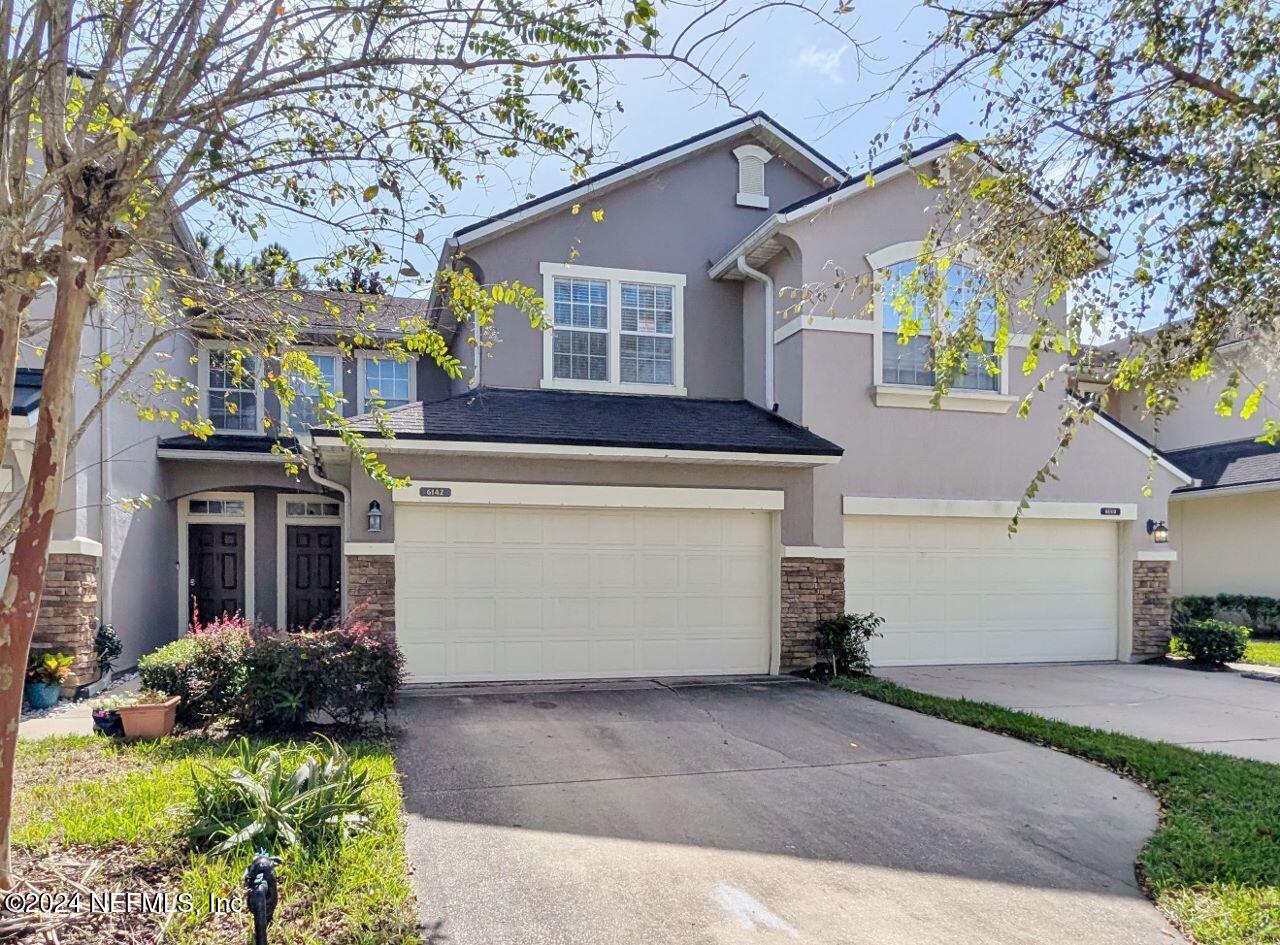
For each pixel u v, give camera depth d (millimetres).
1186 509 20281
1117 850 5895
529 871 5203
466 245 13172
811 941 4500
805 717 9516
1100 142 5820
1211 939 4609
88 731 8430
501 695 10453
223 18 4590
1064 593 14211
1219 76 5426
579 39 4664
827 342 12922
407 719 9023
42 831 5160
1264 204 5066
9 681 4203
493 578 11359
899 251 13219
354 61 4848
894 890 5164
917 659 13352
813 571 12539
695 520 12250
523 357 13500
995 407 13656
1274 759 8055
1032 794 6988
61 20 4414
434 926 4469
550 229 13758
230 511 16125
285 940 4070
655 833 5910
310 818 5180
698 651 12156
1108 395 5957
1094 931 4723
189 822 5164
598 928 4527
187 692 8266
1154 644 14367
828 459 12000
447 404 12156
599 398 13461
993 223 6305
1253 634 17953
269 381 6516
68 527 10578
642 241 14203
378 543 10805
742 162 14797
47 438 4301
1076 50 5785
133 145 4422
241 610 16031
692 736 8586
